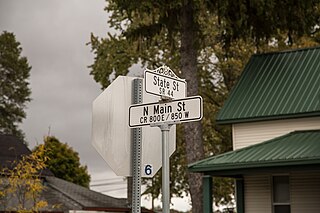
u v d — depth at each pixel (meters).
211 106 26.64
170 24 19.39
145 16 21.16
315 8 18.91
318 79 17.58
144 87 4.20
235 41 20.53
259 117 17.20
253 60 19.75
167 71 4.36
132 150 4.18
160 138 4.28
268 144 15.79
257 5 17.50
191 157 19.23
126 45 25.52
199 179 19.31
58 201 24.22
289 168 14.20
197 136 19.38
